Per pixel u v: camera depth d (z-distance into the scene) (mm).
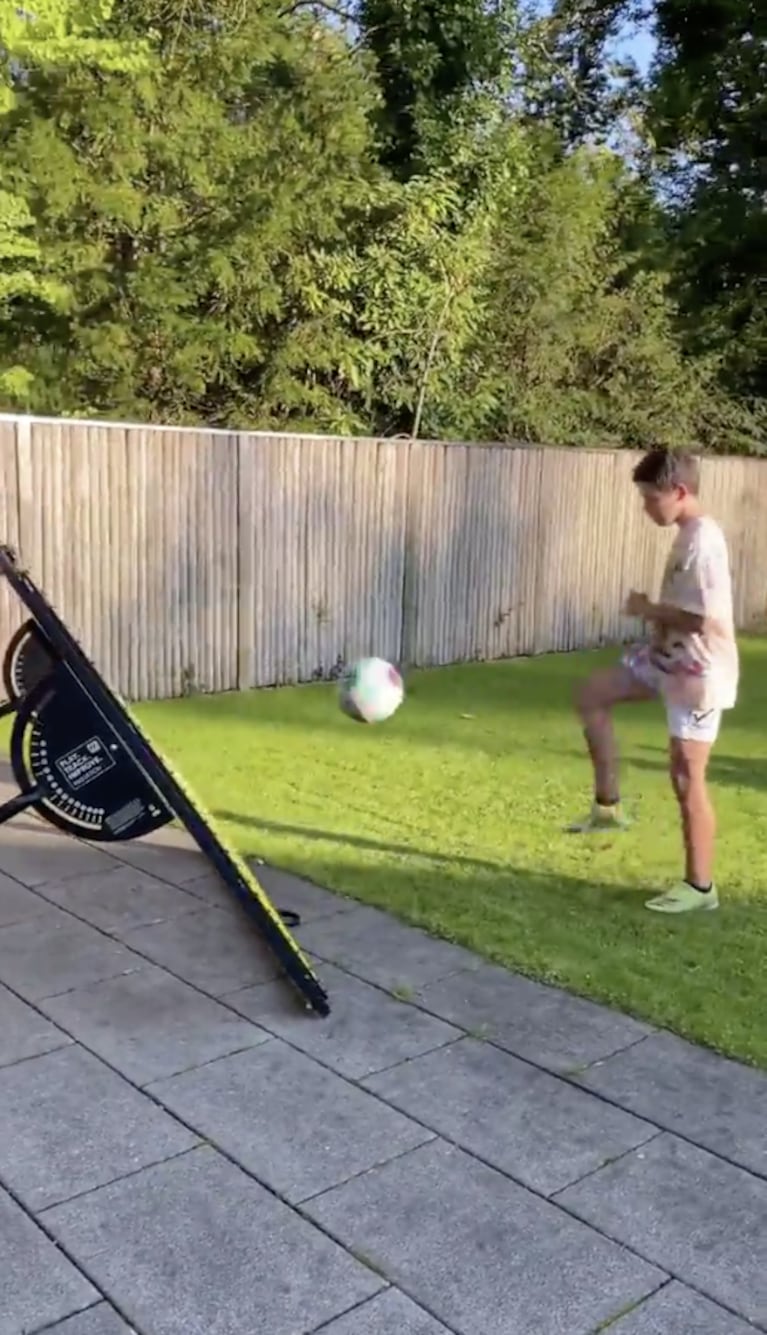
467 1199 2625
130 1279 2342
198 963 3885
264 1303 2285
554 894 4609
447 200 13109
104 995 3631
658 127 17266
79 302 11695
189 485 8484
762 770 6910
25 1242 2443
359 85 12766
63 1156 2754
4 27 8914
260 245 12023
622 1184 2697
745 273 16547
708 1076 3203
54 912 4324
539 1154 2809
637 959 3969
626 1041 3391
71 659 3906
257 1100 3021
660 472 4238
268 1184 2664
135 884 4633
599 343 15664
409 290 12977
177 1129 2879
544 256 14594
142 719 7770
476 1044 3352
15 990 3654
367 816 5629
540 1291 2338
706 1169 2770
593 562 11695
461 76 14109
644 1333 2232
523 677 9883
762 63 15672
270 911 3711
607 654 11398
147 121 11664
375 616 9836
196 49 11930
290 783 6211
